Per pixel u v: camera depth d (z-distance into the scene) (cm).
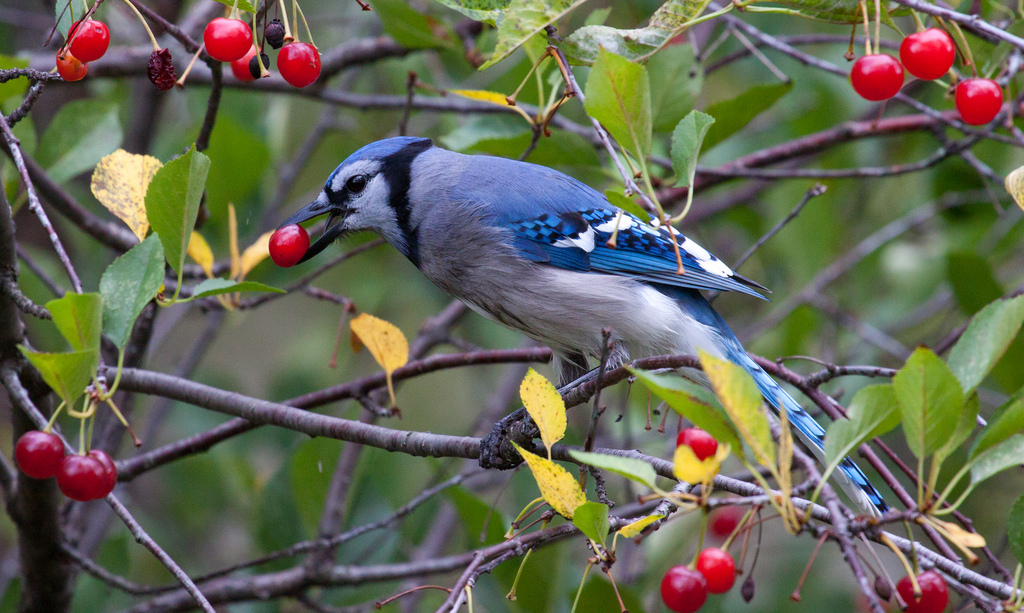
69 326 491
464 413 1407
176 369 1187
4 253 593
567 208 832
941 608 446
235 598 845
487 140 866
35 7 1302
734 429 434
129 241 858
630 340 817
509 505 980
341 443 910
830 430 435
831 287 1188
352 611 865
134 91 1132
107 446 888
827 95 1189
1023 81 906
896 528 1106
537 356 847
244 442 1187
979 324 455
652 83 896
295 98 1314
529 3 555
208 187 1048
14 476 719
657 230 832
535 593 824
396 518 786
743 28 957
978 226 1143
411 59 1234
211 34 539
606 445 1104
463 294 846
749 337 1092
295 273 1171
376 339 703
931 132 980
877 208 1220
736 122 910
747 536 440
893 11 600
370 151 838
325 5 1305
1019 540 480
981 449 435
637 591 927
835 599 1043
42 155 819
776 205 1171
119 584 755
